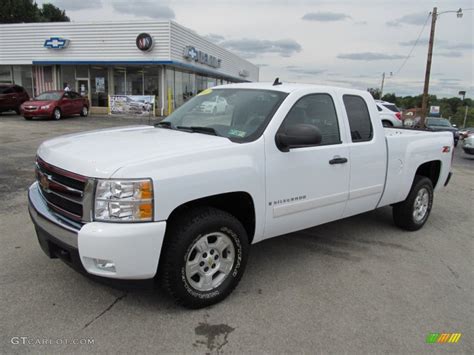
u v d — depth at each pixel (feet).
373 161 15.03
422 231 18.53
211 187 10.29
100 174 9.19
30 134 47.78
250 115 12.46
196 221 10.25
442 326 10.61
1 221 16.92
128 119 75.20
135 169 9.27
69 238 9.44
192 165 10.05
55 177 10.42
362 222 19.31
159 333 9.67
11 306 10.53
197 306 10.71
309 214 13.16
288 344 9.50
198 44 98.37
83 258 9.21
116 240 8.98
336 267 13.98
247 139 11.50
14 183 23.63
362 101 15.21
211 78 123.54
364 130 15.02
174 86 93.35
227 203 11.91
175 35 83.35
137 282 9.64
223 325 10.13
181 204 9.81
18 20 141.59
